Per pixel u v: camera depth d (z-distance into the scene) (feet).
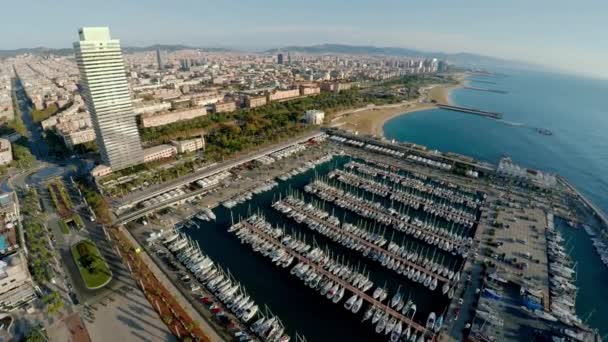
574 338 376.07
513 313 411.75
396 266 508.94
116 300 418.72
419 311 427.33
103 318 391.86
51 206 648.38
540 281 463.01
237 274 491.31
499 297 433.48
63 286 437.58
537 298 430.20
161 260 501.97
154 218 623.77
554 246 541.34
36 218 590.14
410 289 468.75
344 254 546.67
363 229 609.83
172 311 405.18
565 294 441.68
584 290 464.24
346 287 468.75
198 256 519.60
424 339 383.65
